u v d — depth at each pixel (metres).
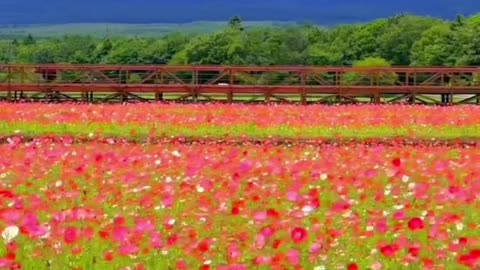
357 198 19.47
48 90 55.84
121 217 16.48
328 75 62.62
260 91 55.75
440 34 96.75
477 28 94.06
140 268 13.91
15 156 24.75
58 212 17.03
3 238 14.98
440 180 21.61
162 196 18.94
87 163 23.64
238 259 14.22
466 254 13.95
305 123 36.28
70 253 14.59
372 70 57.56
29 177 21.66
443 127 35.69
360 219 16.92
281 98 57.16
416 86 56.50
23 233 15.18
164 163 23.62
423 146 30.14
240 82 60.03
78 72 59.84
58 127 34.56
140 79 60.09
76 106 44.38
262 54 96.94
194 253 14.53
